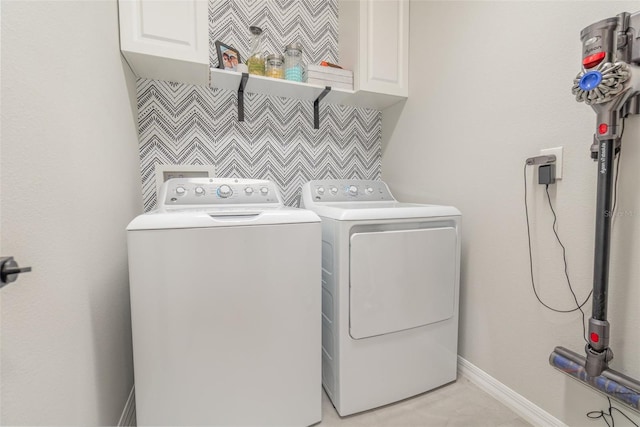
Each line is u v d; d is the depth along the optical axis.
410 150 1.84
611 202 0.87
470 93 1.41
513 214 1.22
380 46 1.76
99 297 0.93
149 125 1.61
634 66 0.82
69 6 0.77
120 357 1.13
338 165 2.04
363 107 2.08
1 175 0.50
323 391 1.37
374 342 1.22
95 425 0.87
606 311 0.88
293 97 1.89
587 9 0.97
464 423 1.18
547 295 1.11
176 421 0.94
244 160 1.80
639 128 0.85
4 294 0.51
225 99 1.75
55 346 0.66
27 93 0.58
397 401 1.29
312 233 1.08
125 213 1.26
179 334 0.93
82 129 0.83
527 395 1.19
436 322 1.34
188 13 1.35
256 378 1.02
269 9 1.84
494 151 1.30
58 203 0.69
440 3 1.57
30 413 0.57
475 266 1.40
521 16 1.17
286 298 1.05
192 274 0.93
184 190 1.31
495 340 1.32
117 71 1.20
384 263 1.21
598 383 0.90
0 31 0.51
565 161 1.04
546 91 1.09
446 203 1.57
